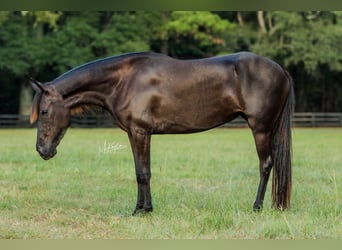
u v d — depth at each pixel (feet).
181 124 28.53
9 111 142.31
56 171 45.37
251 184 39.09
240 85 28.37
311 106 151.12
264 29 130.62
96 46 122.83
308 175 43.70
